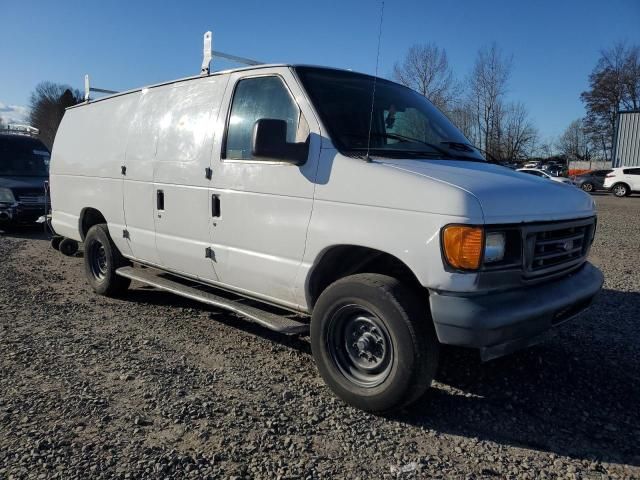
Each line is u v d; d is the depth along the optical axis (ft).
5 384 13.00
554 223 11.89
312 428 11.29
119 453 10.16
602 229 47.32
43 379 13.35
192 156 15.81
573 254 13.09
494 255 10.71
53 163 24.20
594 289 13.06
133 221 18.54
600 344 16.48
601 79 234.17
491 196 10.75
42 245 33.73
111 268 20.27
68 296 21.43
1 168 40.52
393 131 13.88
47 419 11.35
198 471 9.67
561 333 17.31
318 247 12.41
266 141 12.04
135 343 16.12
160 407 12.00
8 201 37.22
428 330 11.12
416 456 10.40
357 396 11.84
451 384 13.58
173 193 16.52
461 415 12.07
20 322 17.87
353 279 11.79
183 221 16.22
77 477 9.39
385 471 9.90
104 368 14.14
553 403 12.75
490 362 14.89
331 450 10.50
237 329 17.62
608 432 11.51
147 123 18.06
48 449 10.23
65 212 23.34
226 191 14.64
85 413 11.65
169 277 19.69
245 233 14.19
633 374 14.43
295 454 10.31
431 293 10.78
